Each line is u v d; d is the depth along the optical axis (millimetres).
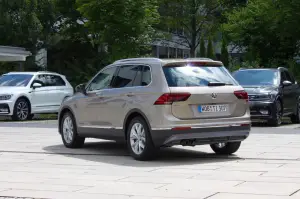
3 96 29234
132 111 14242
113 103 15000
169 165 13359
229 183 10836
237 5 64625
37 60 52125
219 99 13906
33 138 19625
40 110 30781
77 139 16766
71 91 32969
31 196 9977
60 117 17344
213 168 12766
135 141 14273
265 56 46688
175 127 13359
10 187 10805
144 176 11852
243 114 14320
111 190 10375
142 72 14406
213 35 65938
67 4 51094
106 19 38875
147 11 39969
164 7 64375
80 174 12219
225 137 13969
